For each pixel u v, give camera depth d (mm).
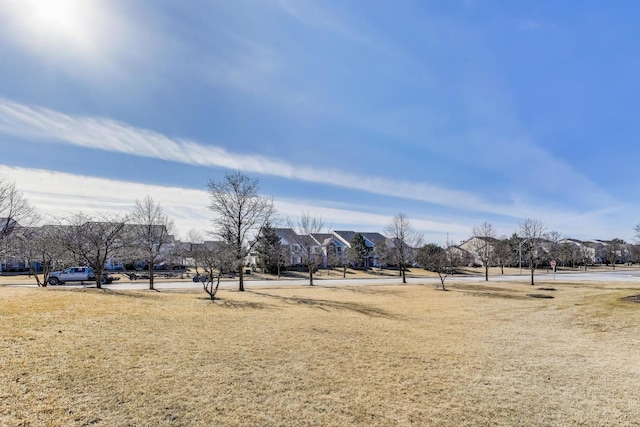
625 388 6523
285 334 10273
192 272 44812
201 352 7883
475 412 5398
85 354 7047
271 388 6023
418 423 4984
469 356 8625
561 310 16797
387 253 59875
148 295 18797
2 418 4438
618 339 10789
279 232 59875
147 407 5051
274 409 5242
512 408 5574
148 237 26844
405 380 6730
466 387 6449
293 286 31062
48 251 23125
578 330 12305
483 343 10148
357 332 11078
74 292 16828
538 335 11484
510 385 6609
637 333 11477
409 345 9555
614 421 5191
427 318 14906
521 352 9148
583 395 6168
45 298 13641
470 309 17688
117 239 23250
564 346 9906
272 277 43500
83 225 22141
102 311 11906
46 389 5344
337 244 66188
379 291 27062
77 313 11055
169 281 34594
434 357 8430
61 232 21922
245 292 24594
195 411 5031
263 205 30922
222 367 6934
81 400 5105
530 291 26703
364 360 7934
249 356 7793
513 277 44594
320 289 28203
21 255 23406
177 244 50812
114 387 5637
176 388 5773
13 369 5922
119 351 7469
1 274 42625
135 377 6113
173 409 5051
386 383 6520
